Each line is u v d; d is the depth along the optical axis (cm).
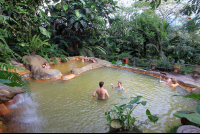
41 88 519
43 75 607
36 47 786
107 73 767
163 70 850
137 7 1470
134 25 1127
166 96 469
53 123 302
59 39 1165
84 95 466
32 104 390
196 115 246
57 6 1077
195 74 684
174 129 269
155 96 467
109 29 1379
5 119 308
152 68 835
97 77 688
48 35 845
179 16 1448
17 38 703
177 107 390
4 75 277
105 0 1209
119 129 256
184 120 286
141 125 289
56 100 423
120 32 1374
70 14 1130
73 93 481
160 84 592
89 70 829
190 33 1140
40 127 285
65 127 288
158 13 1571
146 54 1215
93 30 1177
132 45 1295
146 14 1091
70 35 1256
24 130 272
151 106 394
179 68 748
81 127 289
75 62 982
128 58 979
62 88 526
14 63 609
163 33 1046
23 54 782
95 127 289
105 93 432
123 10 1416
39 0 719
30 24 758
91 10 1094
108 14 1321
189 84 535
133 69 813
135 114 346
